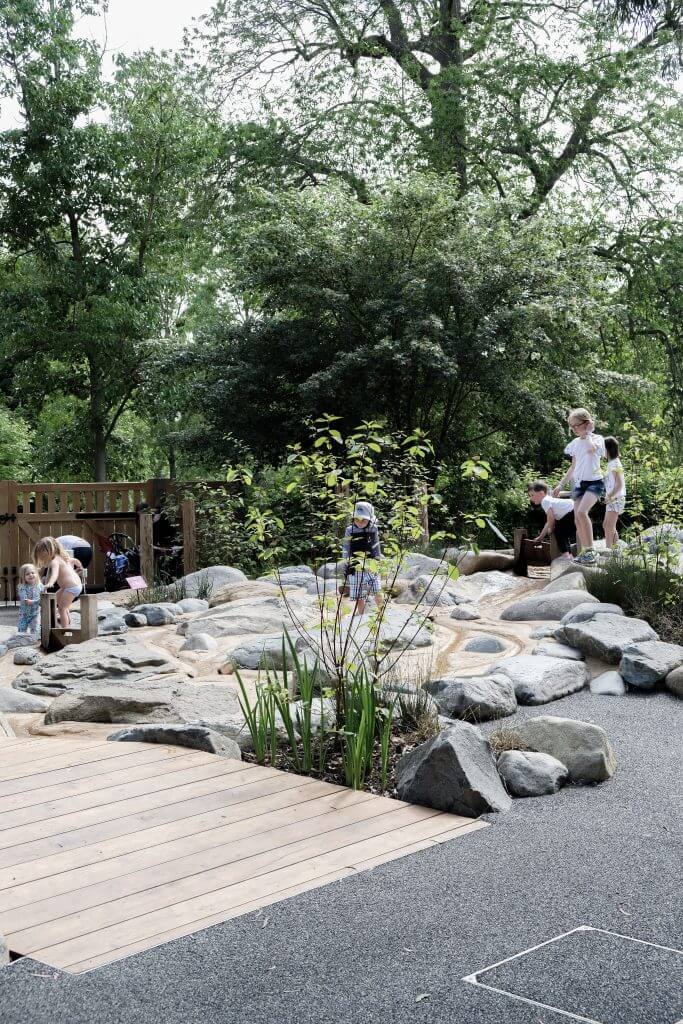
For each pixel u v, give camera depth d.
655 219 25.67
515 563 12.74
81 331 27.45
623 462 12.34
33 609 10.77
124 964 3.35
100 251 28.67
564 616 9.24
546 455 23.17
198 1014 3.02
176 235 28.30
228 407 20.00
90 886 4.01
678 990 3.12
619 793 5.19
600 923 3.62
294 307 20.59
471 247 18.78
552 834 4.60
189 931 3.59
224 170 27.97
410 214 19.06
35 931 3.61
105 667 8.09
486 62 24.61
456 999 3.08
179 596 13.13
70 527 16.44
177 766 5.61
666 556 9.58
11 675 8.88
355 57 27.30
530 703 7.07
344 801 5.07
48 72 26.53
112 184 27.56
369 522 8.09
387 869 4.18
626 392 22.03
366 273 19.12
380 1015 2.99
